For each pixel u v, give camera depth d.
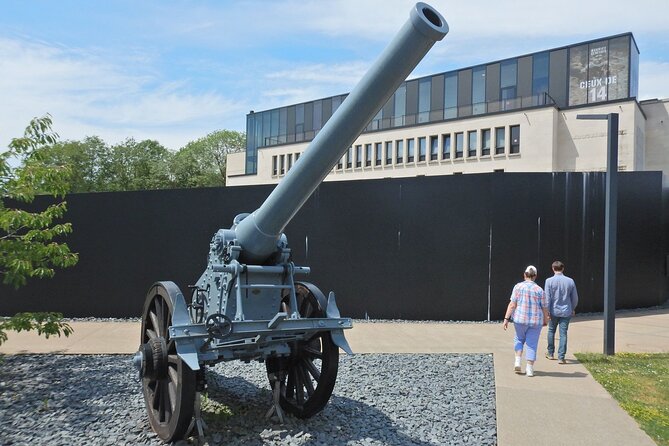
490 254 11.80
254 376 6.83
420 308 11.88
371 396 6.00
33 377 6.79
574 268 12.47
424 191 11.98
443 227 11.89
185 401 4.22
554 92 32.06
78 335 9.78
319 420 5.13
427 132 35.69
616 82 30.31
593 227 12.70
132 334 9.91
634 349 8.69
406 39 3.32
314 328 4.66
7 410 5.51
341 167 40.31
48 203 12.38
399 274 11.98
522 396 6.01
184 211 12.33
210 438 4.60
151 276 12.35
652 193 13.28
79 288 12.48
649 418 5.34
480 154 33.25
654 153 32.66
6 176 6.98
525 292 6.97
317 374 4.99
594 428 5.02
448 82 35.72
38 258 7.15
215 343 4.54
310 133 44.44
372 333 10.11
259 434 4.73
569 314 7.77
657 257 13.29
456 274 11.81
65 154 52.41
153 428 4.77
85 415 5.32
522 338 7.06
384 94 3.60
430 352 8.39
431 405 5.71
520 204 12.06
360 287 12.08
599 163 30.02
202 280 5.32
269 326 4.44
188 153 60.06
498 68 33.81
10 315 12.54
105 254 12.48
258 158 46.31
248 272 4.78
